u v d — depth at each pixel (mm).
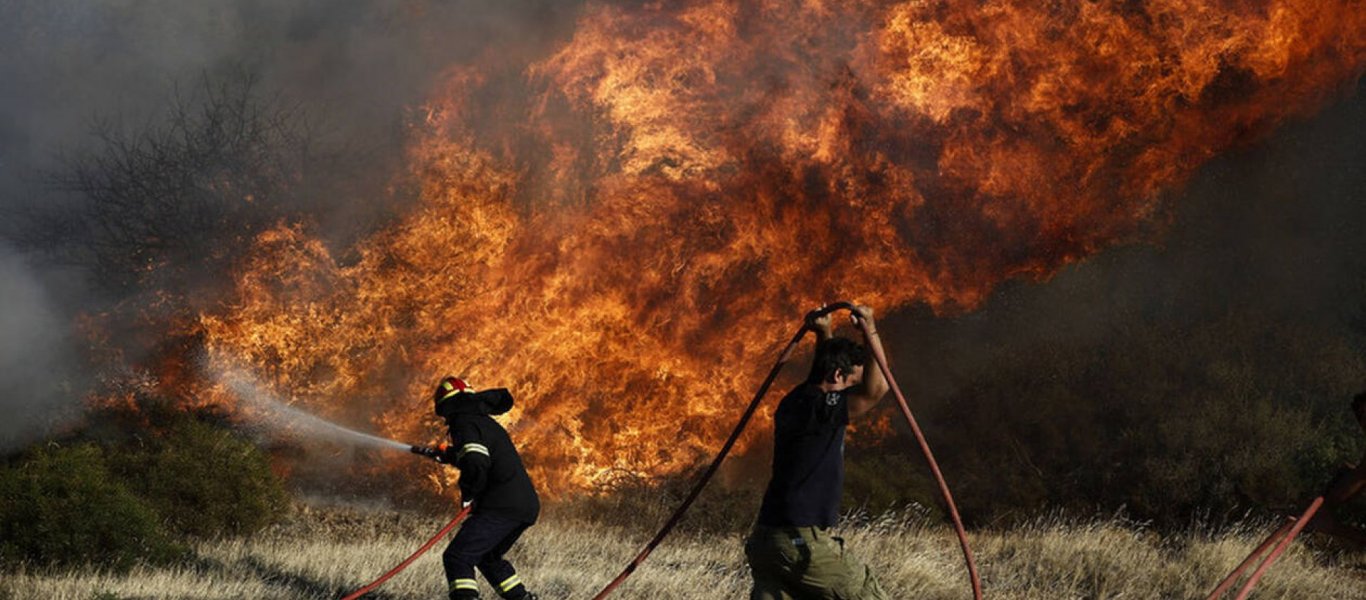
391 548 10617
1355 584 10219
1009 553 10766
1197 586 9508
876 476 17500
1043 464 19547
